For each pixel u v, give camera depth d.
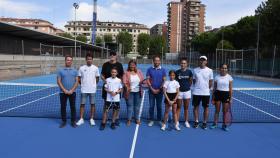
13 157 6.21
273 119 10.41
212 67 45.34
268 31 38.84
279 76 33.25
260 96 17.09
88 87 8.79
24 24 118.31
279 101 15.16
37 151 6.59
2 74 22.95
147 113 11.03
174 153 6.66
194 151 6.82
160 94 9.01
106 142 7.31
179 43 126.94
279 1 37.78
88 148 6.85
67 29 142.62
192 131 8.52
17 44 29.14
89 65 8.83
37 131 8.16
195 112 8.89
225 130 8.67
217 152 6.79
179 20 126.38
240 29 56.12
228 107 8.72
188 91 8.74
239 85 25.44
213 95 8.86
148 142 7.40
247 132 8.53
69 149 6.75
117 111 8.84
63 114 8.71
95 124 9.06
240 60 38.59
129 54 110.06
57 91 16.81
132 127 8.80
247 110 12.30
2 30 25.12
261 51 38.81
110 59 8.86
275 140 7.80
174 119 8.73
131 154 6.52
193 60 57.56
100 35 141.38
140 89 9.07
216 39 65.62
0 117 9.78
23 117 9.82
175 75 8.70
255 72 35.19
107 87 8.55
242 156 6.57
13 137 7.57
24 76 26.61
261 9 42.47
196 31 122.06
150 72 8.95
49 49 37.62
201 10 122.00
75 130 8.32
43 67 30.95
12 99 13.78
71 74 8.62
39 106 12.08
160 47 110.62
